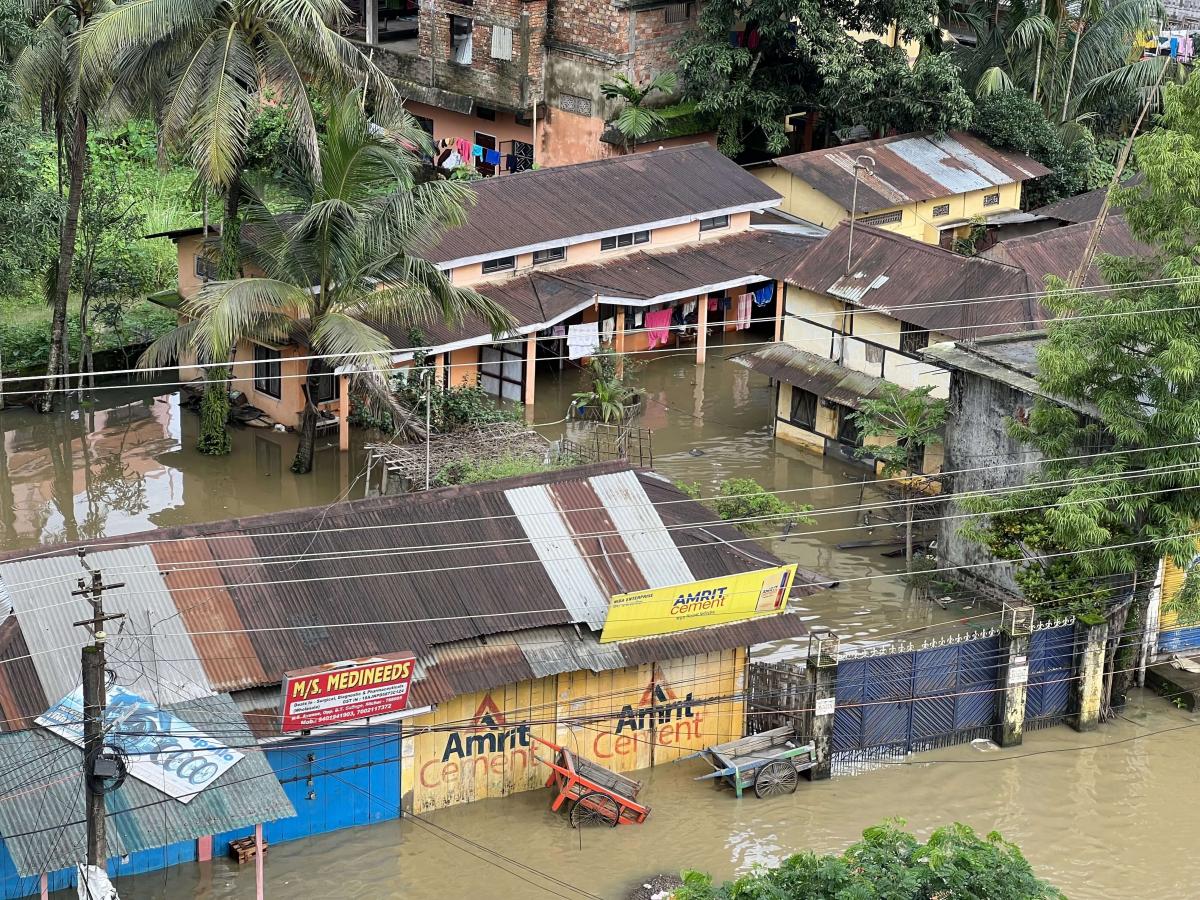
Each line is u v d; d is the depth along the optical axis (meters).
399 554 26.20
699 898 18.20
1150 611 30.84
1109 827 26.50
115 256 43.53
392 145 35.91
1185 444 27.22
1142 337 27.50
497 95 54.12
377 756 24.84
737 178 48.22
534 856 24.77
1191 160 26.62
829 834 25.78
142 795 21.66
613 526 27.73
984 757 28.44
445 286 35.72
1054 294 28.52
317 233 34.59
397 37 59.94
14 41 36.44
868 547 35.84
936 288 39.06
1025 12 54.59
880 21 52.16
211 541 25.58
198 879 23.56
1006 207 52.56
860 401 38.69
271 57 34.31
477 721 25.52
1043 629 28.95
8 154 36.06
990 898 17.50
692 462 39.84
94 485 36.91
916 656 27.92
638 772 27.19
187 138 34.50
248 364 40.75
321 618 24.88
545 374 45.22
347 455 39.06
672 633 26.58
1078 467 28.81
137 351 43.38
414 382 38.94
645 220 45.16
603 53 52.00
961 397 33.72
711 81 51.38
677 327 45.78
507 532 27.12
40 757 21.72
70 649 23.16
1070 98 56.16
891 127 54.78
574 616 26.08
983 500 29.94
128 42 33.25
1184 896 24.78
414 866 24.30
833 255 41.34
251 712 23.58
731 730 27.88
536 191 44.88
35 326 43.53
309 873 23.92
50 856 20.48
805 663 29.31
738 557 28.02
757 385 45.69
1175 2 64.19
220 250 37.38
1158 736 29.48
